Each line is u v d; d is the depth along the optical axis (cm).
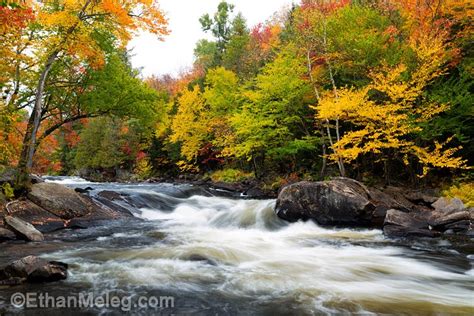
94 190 1814
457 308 573
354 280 725
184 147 3322
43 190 1291
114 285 663
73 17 1320
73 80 1653
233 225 1472
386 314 546
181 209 1750
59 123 1661
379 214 1332
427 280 729
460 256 914
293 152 2045
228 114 2855
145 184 3059
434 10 1692
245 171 2984
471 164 1695
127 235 1142
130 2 1345
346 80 1828
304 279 725
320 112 1603
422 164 1700
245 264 832
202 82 4150
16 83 1388
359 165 1919
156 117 1902
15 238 1031
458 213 1189
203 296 619
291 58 2075
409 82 1495
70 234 1128
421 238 1119
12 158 1347
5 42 1235
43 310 544
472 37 1589
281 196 1526
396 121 1441
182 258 854
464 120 1525
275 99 2117
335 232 1286
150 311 552
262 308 570
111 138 4219
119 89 1720
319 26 1934
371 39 1670
